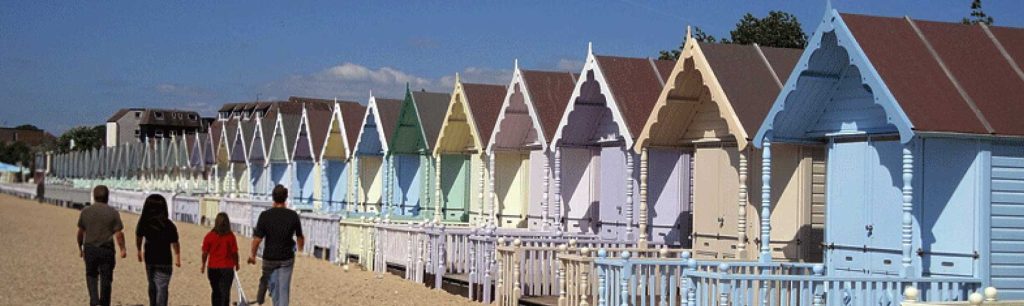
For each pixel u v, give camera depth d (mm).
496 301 18750
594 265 16234
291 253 15516
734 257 18234
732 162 18484
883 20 14656
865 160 15344
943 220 14008
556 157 23344
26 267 26719
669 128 19656
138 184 71812
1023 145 13961
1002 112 13789
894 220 14797
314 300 20000
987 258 13656
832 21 14680
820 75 15406
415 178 32406
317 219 29609
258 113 49438
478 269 20016
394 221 27391
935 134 13398
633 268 15227
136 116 133375
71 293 21250
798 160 17219
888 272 14828
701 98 19047
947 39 14672
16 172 152125
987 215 13680
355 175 34531
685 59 18172
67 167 98750
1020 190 13906
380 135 32312
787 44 36781
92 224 16422
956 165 13930
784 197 17312
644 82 21203
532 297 18047
